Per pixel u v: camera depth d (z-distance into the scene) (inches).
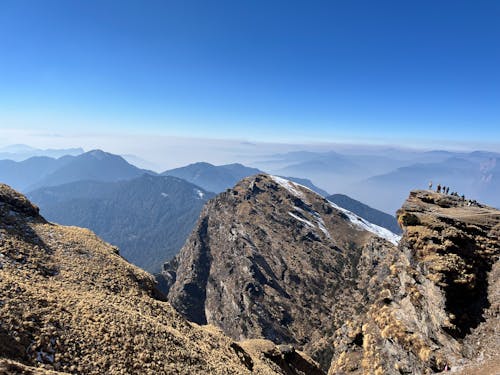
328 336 6451.8
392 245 6934.1
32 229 1716.3
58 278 1446.9
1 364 763.4
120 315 1304.1
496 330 1456.7
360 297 6604.3
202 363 1331.2
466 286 1635.1
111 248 1942.7
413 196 2396.7
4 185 1915.6
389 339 1876.2
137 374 1069.8
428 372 1567.4
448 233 1861.5
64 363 974.4
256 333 7185.0
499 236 1860.2
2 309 1022.4
